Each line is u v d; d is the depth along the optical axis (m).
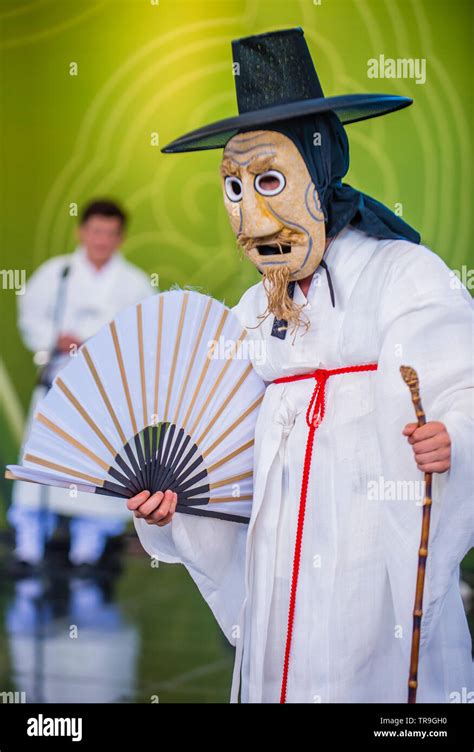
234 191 4.59
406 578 4.36
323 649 4.49
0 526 15.30
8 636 9.72
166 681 8.21
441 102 14.52
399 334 4.39
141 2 15.46
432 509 4.32
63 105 15.72
